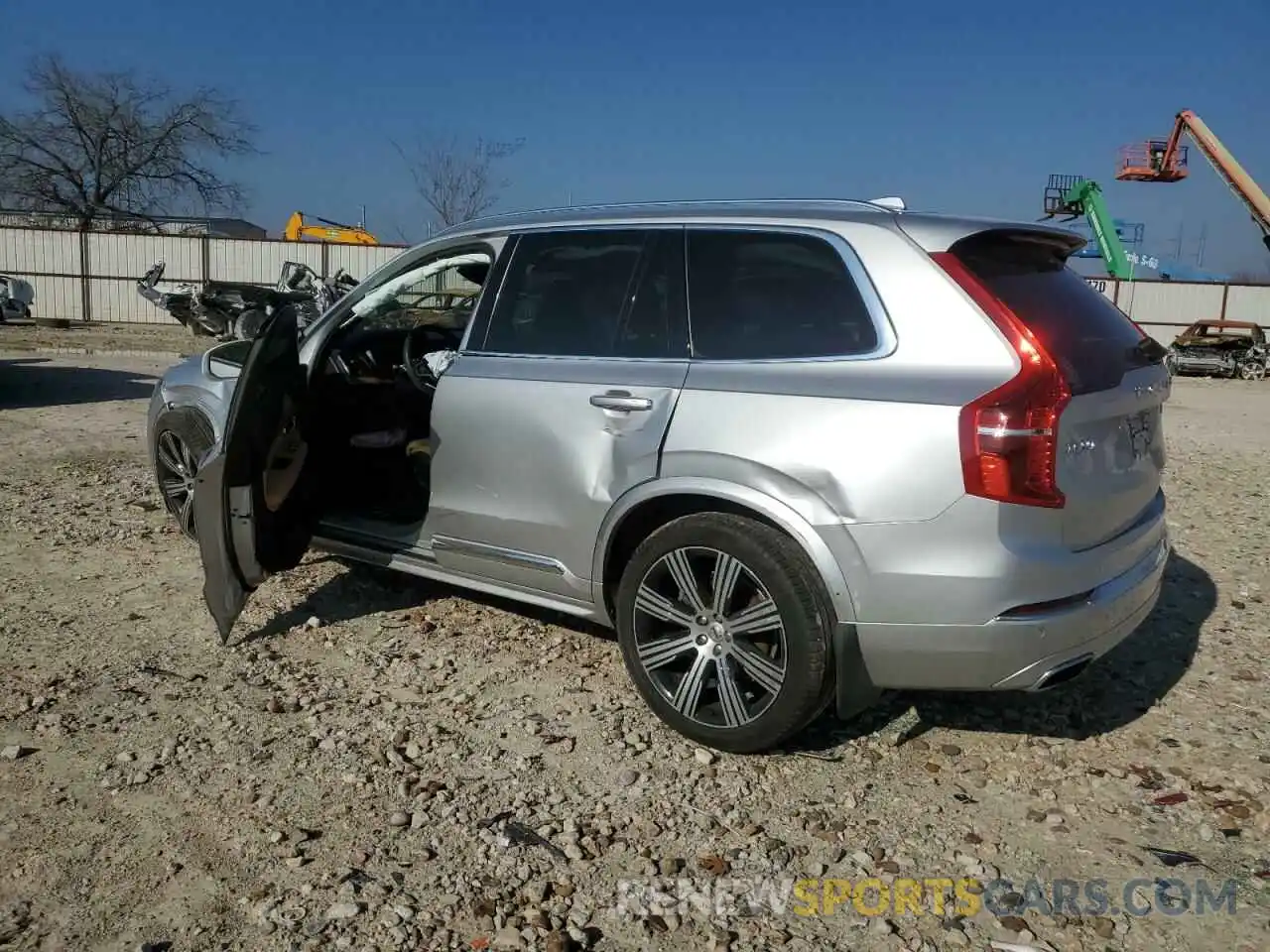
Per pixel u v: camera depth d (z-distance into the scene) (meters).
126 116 43.25
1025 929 2.93
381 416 5.36
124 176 43.62
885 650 3.44
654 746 3.90
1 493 7.40
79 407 11.68
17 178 42.72
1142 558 3.86
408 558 4.82
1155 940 2.90
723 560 3.67
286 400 4.55
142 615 5.06
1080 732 4.10
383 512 5.22
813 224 3.77
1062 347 3.45
